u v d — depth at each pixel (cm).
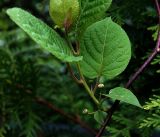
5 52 153
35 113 138
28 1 155
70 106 147
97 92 89
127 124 90
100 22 60
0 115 129
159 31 75
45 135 146
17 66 132
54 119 145
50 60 159
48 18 155
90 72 62
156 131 162
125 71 97
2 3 152
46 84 150
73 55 60
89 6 61
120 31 60
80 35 61
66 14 59
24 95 132
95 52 61
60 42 57
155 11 95
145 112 90
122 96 58
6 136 128
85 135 154
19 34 163
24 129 131
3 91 130
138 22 96
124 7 95
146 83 97
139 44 97
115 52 61
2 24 164
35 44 162
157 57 84
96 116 67
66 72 153
